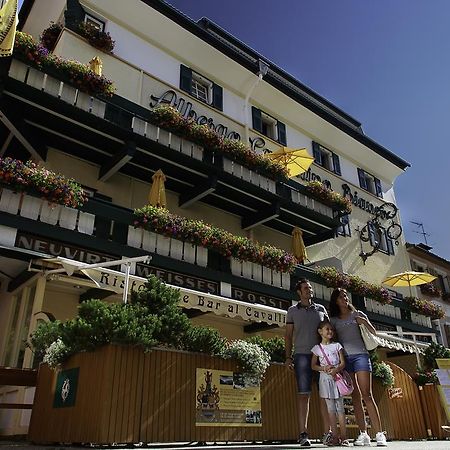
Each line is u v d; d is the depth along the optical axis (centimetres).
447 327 2391
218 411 564
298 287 578
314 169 1981
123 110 1235
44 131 1172
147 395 506
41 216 965
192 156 1359
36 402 629
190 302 935
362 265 2058
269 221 1655
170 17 1559
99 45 1364
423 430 1009
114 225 1088
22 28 1684
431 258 2509
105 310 522
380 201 2325
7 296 1085
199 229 1214
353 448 436
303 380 530
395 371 1038
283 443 625
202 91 1675
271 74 1950
